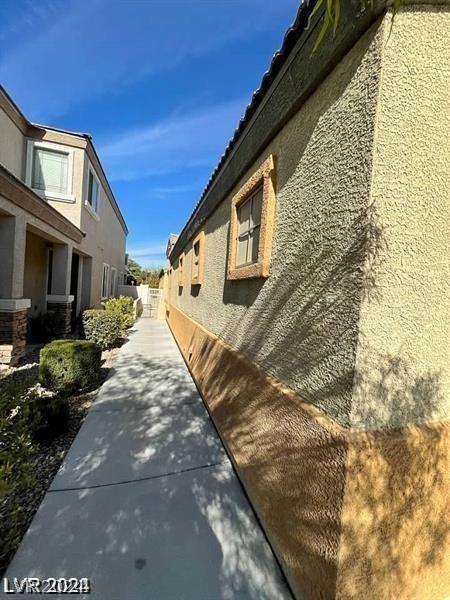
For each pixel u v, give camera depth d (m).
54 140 10.64
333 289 1.82
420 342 1.69
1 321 6.67
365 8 1.55
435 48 1.59
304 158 2.29
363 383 1.59
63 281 10.23
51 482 2.99
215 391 4.41
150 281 38.75
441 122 1.63
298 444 2.01
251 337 3.28
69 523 2.46
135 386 5.96
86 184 11.80
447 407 1.78
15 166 9.66
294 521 1.99
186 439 3.95
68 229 9.97
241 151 3.95
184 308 9.58
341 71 1.85
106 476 3.12
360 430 1.58
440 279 1.70
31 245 10.20
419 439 1.65
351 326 1.63
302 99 2.33
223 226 4.91
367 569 1.58
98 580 1.99
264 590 1.99
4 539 2.06
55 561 2.11
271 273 2.82
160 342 10.91
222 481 3.11
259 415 2.72
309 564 1.79
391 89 1.54
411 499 1.65
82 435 3.96
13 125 9.41
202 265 6.59
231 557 2.22
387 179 1.56
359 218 1.61
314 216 2.09
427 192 1.64
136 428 4.20
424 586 1.72
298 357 2.22
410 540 1.67
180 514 2.63
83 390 5.64
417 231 1.64
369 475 1.55
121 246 25.12
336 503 1.57
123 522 2.50
